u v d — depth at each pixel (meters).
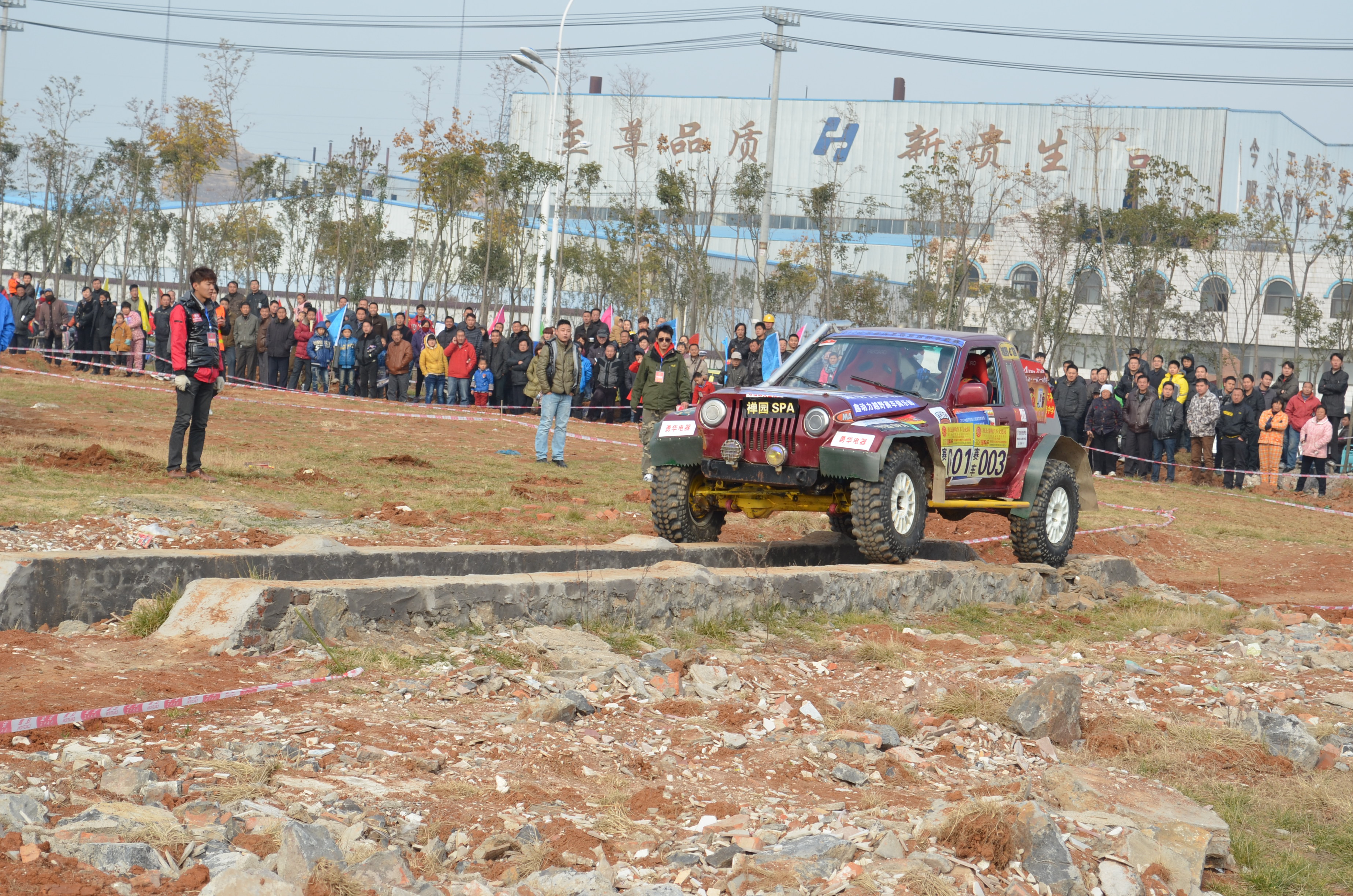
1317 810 5.96
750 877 4.11
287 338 27.09
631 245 49.66
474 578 7.95
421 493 13.57
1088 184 70.06
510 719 5.95
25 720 4.86
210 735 5.15
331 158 52.94
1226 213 53.53
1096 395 26.20
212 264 56.84
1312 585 14.91
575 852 4.30
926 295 52.06
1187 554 16.66
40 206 57.31
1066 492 12.63
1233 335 53.34
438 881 3.95
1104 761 6.49
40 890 3.46
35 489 10.82
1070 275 54.62
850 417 10.38
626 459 19.19
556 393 17.45
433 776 5.02
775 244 70.06
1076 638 10.25
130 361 27.61
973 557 13.52
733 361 21.84
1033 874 4.46
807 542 12.15
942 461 11.05
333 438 18.59
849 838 4.59
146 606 6.94
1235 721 7.26
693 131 76.00
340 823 4.33
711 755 5.88
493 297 56.03
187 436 16.78
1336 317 52.41
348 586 7.05
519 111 78.44
